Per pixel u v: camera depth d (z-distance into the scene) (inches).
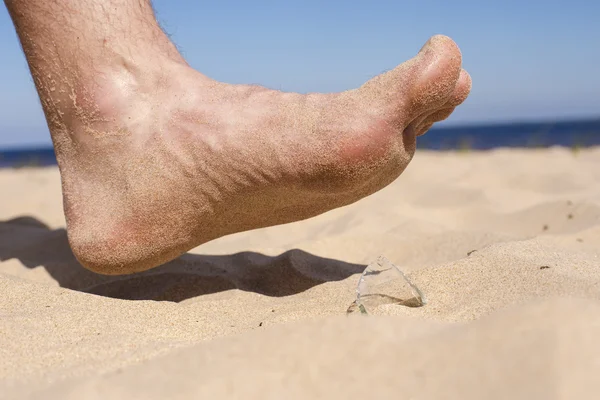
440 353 12.0
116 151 18.6
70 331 15.4
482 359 11.6
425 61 17.3
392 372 11.7
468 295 16.6
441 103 17.8
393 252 25.3
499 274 17.4
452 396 11.1
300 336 13.0
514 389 10.9
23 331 15.1
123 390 11.9
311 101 18.4
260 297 19.6
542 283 16.3
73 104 18.7
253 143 18.0
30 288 18.3
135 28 19.3
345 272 22.6
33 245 27.5
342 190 18.0
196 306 18.5
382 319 13.5
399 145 17.8
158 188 18.4
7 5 18.8
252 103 18.6
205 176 18.2
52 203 38.8
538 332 11.9
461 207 34.7
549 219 29.7
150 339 15.0
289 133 17.9
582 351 11.3
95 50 18.6
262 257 24.1
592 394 10.6
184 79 19.1
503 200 36.1
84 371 13.0
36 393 12.2
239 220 19.3
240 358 12.5
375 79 18.0
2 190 44.7
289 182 18.1
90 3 18.7
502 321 12.5
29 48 18.8
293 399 11.3
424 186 40.8
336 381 11.6
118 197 18.7
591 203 29.7
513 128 691.4
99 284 22.5
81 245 18.8
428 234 27.4
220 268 23.1
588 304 12.7
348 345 12.6
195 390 11.7
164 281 22.0
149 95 18.8
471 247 24.2
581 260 18.8
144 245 18.8
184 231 18.9
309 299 18.7
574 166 50.3
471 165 52.1
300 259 23.0
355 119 17.5
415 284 17.6
